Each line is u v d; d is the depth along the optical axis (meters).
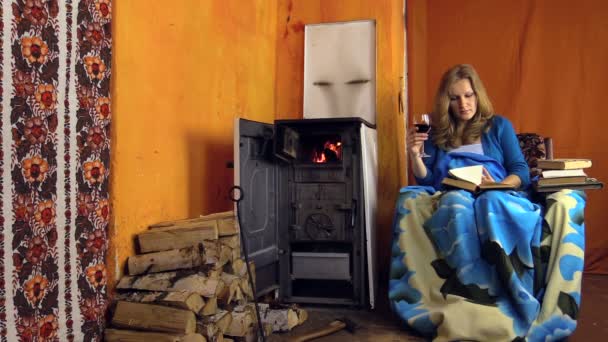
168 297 1.94
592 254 3.87
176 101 2.59
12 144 1.62
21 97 1.66
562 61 3.98
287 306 2.63
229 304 2.24
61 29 1.80
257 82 3.51
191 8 2.73
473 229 2.42
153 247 2.20
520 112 4.05
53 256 1.77
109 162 2.04
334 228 2.89
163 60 2.47
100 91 1.99
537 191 2.68
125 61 2.18
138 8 2.28
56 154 1.78
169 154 2.52
